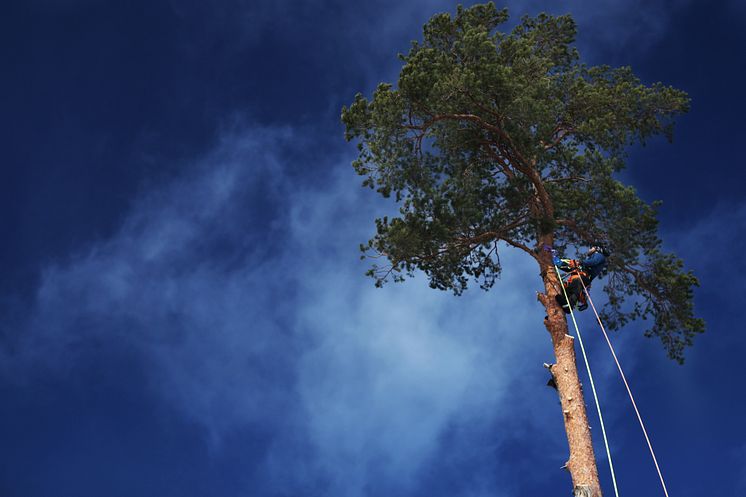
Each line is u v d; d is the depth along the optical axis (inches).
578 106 677.3
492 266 687.7
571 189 661.9
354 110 653.3
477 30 677.9
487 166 672.4
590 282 624.1
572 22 757.9
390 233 639.1
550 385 599.8
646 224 644.1
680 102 679.1
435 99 603.5
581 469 543.8
